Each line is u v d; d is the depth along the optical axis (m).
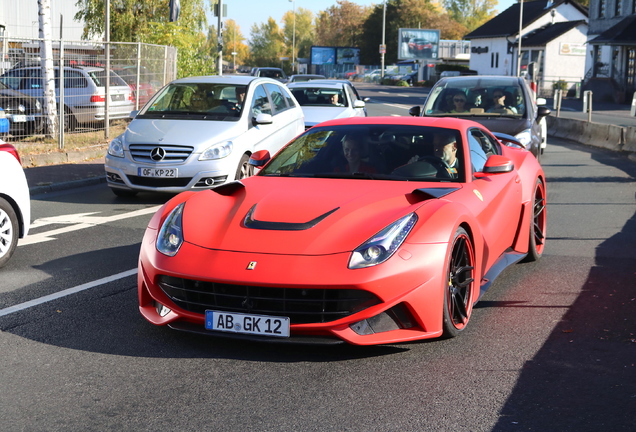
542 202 6.60
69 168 12.73
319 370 3.90
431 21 108.94
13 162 6.28
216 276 3.93
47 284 5.66
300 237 4.06
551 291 5.49
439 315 4.09
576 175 12.76
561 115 29.77
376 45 109.50
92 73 15.91
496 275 5.21
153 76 17.92
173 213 4.54
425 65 73.50
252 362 4.02
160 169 9.41
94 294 5.38
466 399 3.52
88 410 3.39
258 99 10.77
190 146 9.43
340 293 3.87
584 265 6.32
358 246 3.97
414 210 4.26
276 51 153.38
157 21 26.83
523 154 6.57
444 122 5.56
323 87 15.75
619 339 4.38
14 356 4.10
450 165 5.11
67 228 7.95
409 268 3.96
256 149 10.16
